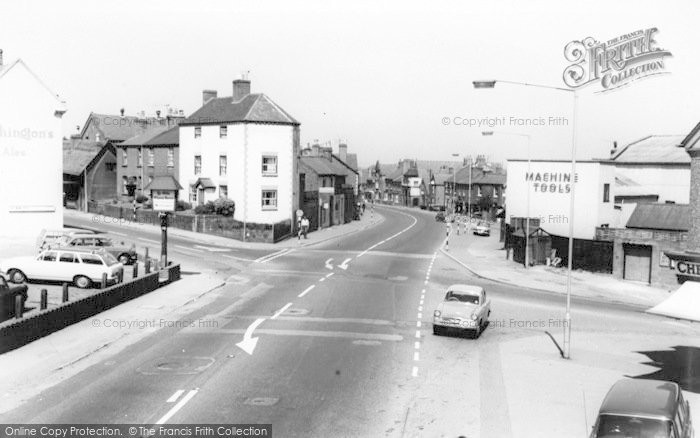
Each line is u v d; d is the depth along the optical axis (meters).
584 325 27.64
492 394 17.73
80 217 65.25
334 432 14.59
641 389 14.12
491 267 44.97
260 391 17.27
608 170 51.00
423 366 20.25
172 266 34.88
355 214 93.88
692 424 15.92
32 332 21.38
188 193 62.16
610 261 42.91
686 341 25.31
